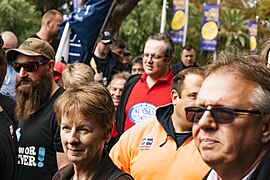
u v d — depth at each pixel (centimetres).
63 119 353
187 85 429
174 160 428
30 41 516
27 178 485
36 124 488
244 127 255
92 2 884
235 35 4056
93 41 884
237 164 259
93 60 990
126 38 2902
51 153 484
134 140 453
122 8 1251
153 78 675
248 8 4188
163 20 1411
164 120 446
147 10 2875
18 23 2484
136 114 671
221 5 4309
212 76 266
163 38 672
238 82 258
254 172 255
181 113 431
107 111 355
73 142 349
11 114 534
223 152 256
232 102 255
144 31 2894
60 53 871
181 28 1664
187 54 1171
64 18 980
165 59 672
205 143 259
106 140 362
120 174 349
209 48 1992
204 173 413
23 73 498
